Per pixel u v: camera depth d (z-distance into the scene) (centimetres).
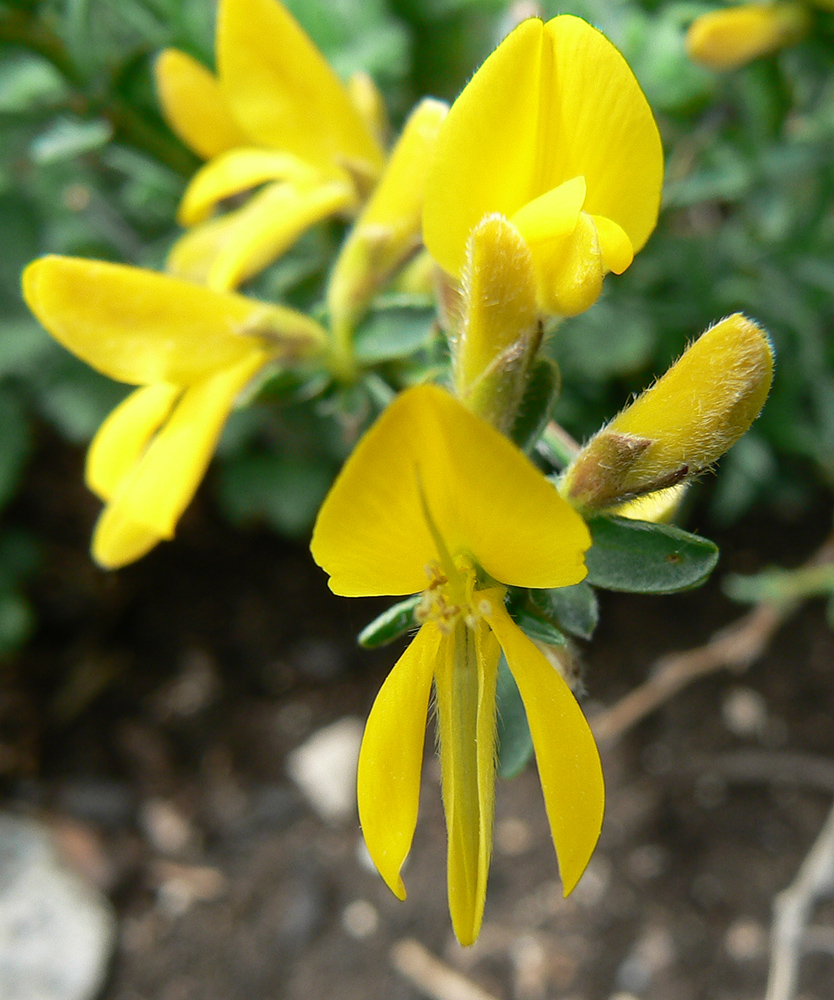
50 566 13
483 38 10
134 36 9
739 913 10
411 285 6
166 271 7
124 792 12
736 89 9
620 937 10
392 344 6
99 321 5
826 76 9
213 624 13
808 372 11
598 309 10
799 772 11
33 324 11
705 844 11
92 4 8
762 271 10
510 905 11
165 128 8
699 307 10
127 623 13
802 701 12
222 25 6
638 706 10
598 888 11
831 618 11
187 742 12
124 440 6
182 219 6
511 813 11
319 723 12
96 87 7
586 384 10
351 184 6
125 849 11
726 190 9
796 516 13
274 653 13
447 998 10
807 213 10
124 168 8
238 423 11
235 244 6
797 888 9
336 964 10
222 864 11
